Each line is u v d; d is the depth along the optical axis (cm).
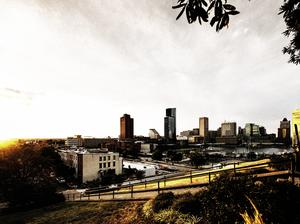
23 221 1428
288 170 914
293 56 593
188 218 671
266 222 479
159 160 9425
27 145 3384
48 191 2694
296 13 292
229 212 566
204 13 242
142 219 832
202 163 6369
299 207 500
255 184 630
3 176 2739
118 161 5931
